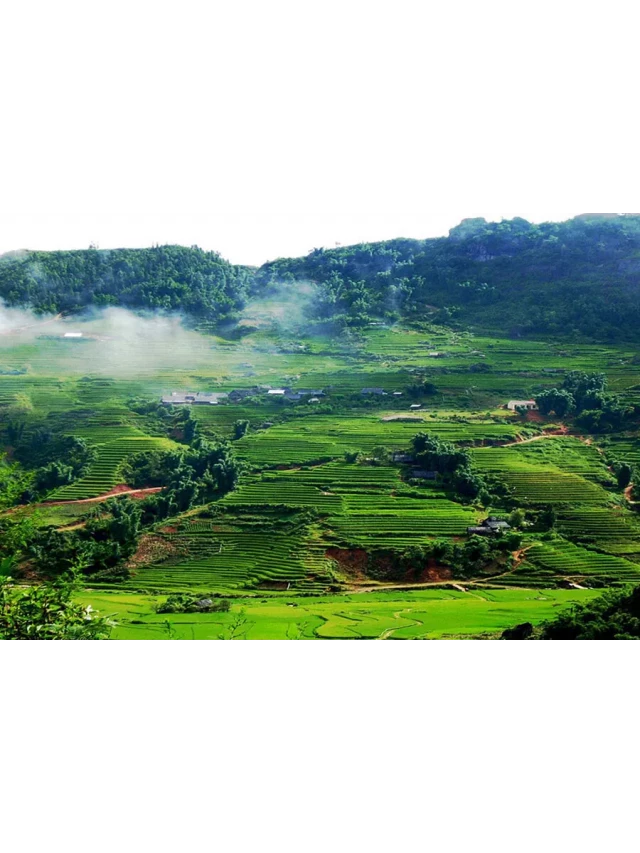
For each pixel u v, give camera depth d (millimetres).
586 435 175625
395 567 110188
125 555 116125
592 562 109375
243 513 129250
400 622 80500
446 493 136375
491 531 117312
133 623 82000
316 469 149500
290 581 107688
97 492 147500
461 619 80812
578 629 62594
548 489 135875
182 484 138875
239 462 153125
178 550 118250
